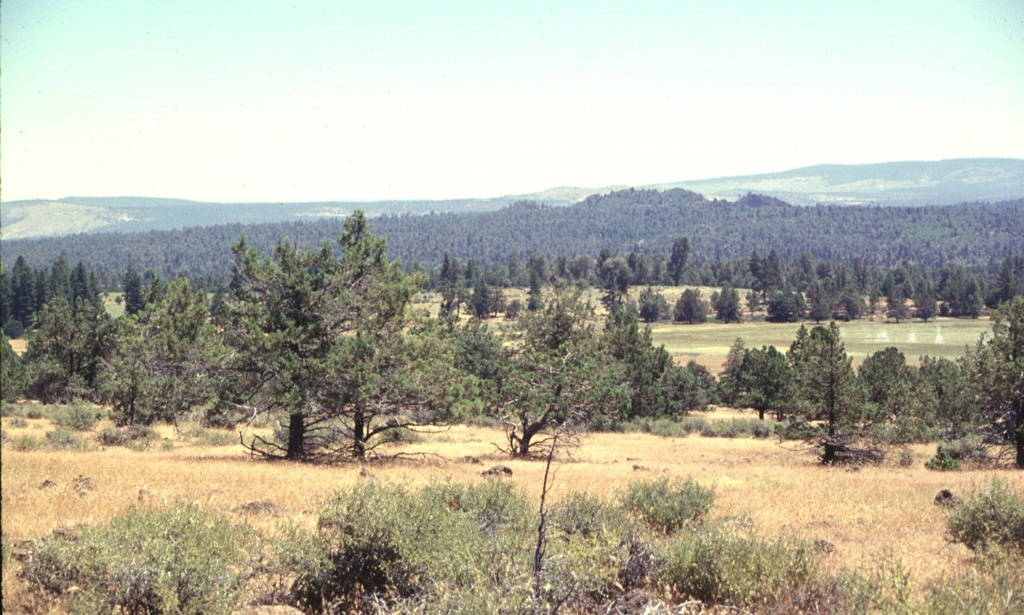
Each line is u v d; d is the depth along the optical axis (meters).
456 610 8.81
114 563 9.70
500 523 13.76
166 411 46.66
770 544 12.44
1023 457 38.84
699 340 189.88
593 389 38.94
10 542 12.21
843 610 10.29
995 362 38.91
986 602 9.77
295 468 27.69
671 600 11.02
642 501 17.09
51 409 57.22
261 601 10.76
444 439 49.03
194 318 64.75
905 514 19.86
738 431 59.97
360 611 10.45
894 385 43.25
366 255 33.88
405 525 10.99
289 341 31.64
